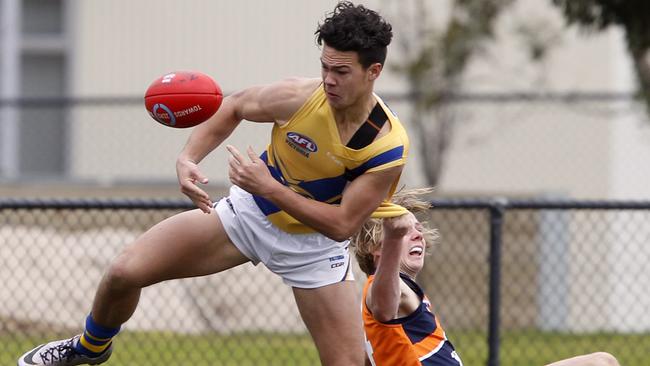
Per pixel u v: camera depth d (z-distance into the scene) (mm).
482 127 44531
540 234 37344
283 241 18062
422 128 42438
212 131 17719
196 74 16859
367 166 16875
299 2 46062
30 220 32375
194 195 17266
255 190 16453
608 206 24266
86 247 32625
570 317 38531
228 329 32594
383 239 17359
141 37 47344
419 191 19406
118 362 27203
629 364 29688
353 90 16109
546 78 44969
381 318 18078
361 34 15828
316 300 18312
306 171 17344
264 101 17328
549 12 44531
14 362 26688
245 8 46500
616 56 45375
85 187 44375
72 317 31500
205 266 18234
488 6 43156
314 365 28047
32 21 50062
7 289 31250
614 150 44188
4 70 49438
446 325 37719
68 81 48750
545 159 44438
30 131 47281
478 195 43781
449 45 42812
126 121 45750
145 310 31125
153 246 17891
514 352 31234
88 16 47875
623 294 38250
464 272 38250
